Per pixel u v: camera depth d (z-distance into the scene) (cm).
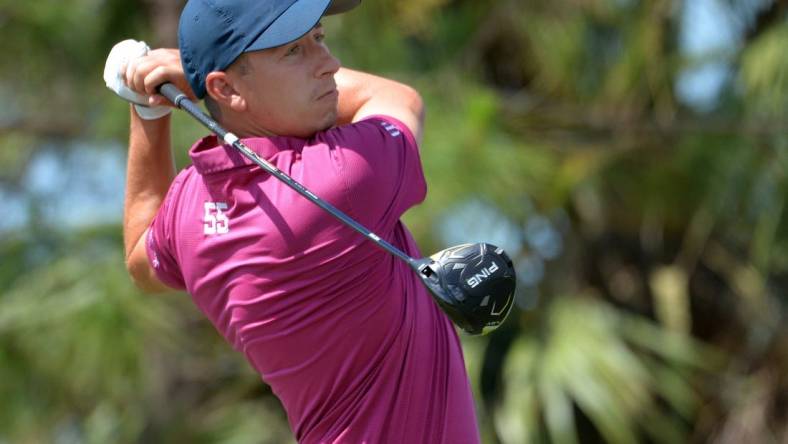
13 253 2556
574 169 2520
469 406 1004
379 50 2523
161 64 998
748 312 2738
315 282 932
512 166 2359
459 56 2598
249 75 938
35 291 2470
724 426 2694
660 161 2620
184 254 975
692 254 2684
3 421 2514
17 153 2669
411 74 2545
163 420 2555
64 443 2592
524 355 2517
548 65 2627
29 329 2444
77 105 2666
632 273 2770
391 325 954
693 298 2809
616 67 2630
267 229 927
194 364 2605
